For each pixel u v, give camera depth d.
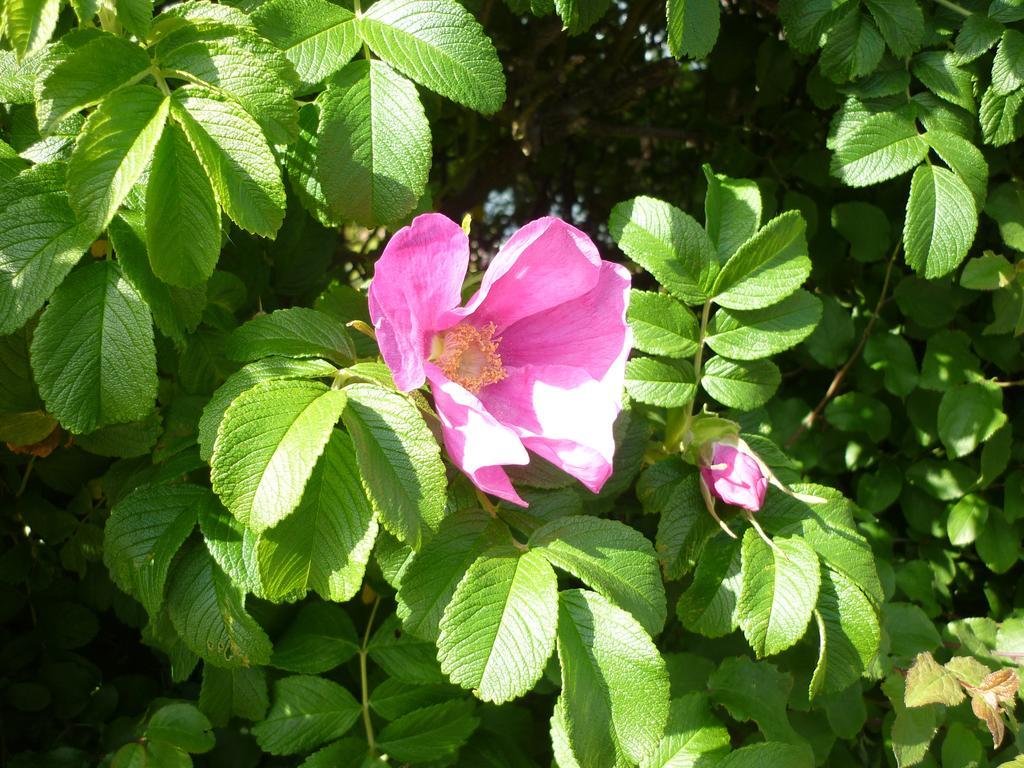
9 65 0.22
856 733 0.30
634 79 0.45
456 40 0.24
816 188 0.41
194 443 0.25
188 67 0.21
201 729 0.27
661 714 0.20
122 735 0.30
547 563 0.22
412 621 0.23
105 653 0.35
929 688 0.27
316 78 0.23
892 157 0.30
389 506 0.20
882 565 0.34
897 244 0.39
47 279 0.20
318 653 0.28
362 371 0.22
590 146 0.54
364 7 0.26
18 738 0.32
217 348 0.27
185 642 0.24
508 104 0.44
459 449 0.21
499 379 0.24
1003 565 0.38
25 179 0.21
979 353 0.38
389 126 0.23
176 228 0.20
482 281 0.22
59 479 0.31
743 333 0.29
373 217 0.23
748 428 0.34
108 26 0.22
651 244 0.28
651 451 0.29
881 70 0.31
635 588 0.22
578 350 0.24
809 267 0.28
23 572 0.32
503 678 0.20
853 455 0.40
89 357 0.21
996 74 0.30
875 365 0.38
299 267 0.33
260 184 0.20
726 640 0.32
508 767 0.29
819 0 0.30
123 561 0.24
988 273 0.34
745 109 0.44
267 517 0.19
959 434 0.36
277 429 0.19
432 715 0.27
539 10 0.28
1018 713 0.34
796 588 0.25
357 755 0.26
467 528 0.24
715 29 0.26
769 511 0.28
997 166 0.36
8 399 0.26
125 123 0.19
